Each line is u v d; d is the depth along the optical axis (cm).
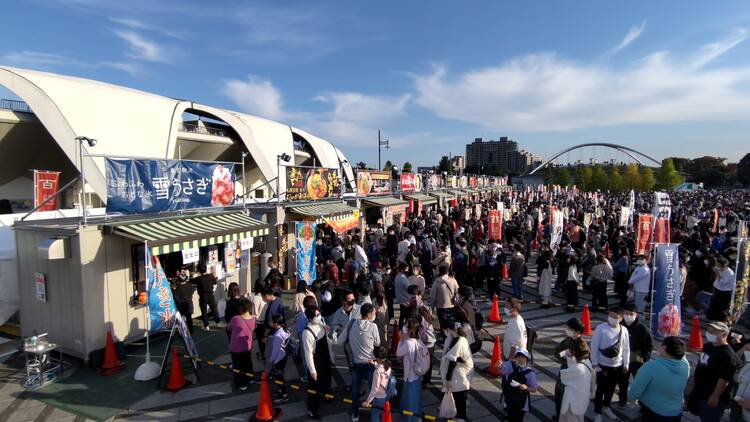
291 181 1509
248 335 753
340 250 1440
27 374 774
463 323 676
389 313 1121
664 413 468
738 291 981
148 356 805
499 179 7775
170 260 1072
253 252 1398
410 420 598
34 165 3158
